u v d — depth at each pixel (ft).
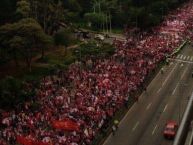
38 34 538.88
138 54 584.81
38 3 645.92
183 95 478.59
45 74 516.73
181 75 549.13
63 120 363.56
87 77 484.33
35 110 394.93
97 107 403.13
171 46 648.79
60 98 419.95
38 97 425.69
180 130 178.81
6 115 381.40
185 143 181.98
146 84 506.48
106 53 576.20
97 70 509.76
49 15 655.35
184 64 595.06
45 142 334.03
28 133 354.13
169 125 379.76
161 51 613.93
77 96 424.87
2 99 398.21
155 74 548.72
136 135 384.47
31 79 474.90
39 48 565.94
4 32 533.55
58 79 487.20
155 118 418.92
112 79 477.77
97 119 383.24
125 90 455.22
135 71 513.86
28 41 530.27
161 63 584.81
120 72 505.25
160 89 497.87
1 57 517.96
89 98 421.18
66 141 343.26
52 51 622.54
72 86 459.32
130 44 636.07
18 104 405.59
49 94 433.48
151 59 571.69
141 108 442.09
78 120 376.68
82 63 546.26
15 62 565.94
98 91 441.68
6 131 356.18
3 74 530.68
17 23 548.72
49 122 372.17
